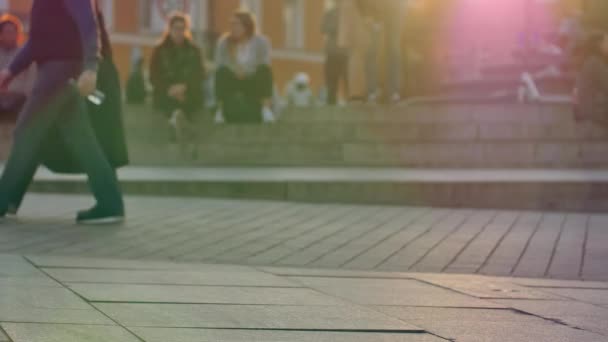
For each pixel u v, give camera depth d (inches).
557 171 489.7
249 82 625.6
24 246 263.0
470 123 576.4
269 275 225.8
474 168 534.6
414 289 212.4
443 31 770.8
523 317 183.9
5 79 300.5
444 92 773.9
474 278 231.3
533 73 761.0
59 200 383.9
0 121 608.4
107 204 313.0
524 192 394.3
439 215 354.6
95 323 162.6
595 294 213.0
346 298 197.9
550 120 587.5
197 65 620.4
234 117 625.6
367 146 567.2
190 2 1829.5
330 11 739.4
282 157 577.3
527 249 278.4
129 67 1784.0
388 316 179.3
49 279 205.8
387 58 612.4
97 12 308.0
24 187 315.6
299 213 352.5
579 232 314.2
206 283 209.9
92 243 271.6
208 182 417.1
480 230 315.3
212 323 167.0
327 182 404.5
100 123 315.0
